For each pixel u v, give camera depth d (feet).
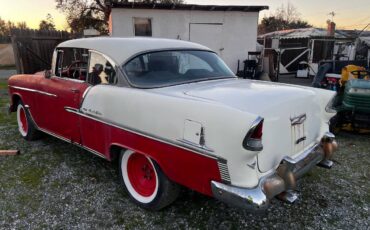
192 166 7.30
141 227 8.50
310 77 47.09
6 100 26.86
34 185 10.82
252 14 37.58
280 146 7.45
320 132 9.53
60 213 9.14
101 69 10.13
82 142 11.05
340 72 20.25
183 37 36.78
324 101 9.34
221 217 8.96
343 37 52.60
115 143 9.36
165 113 7.70
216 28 37.27
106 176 11.54
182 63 10.55
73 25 88.99
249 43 38.45
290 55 53.93
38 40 32.73
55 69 12.48
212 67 11.19
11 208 9.37
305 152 8.52
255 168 6.77
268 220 8.82
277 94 7.97
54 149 14.29
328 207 9.46
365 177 11.52
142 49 9.98
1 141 15.42
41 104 13.12
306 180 11.20
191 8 35.60
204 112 6.95
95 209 9.36
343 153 14.05
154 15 35.58
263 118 6.42
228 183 6.79
